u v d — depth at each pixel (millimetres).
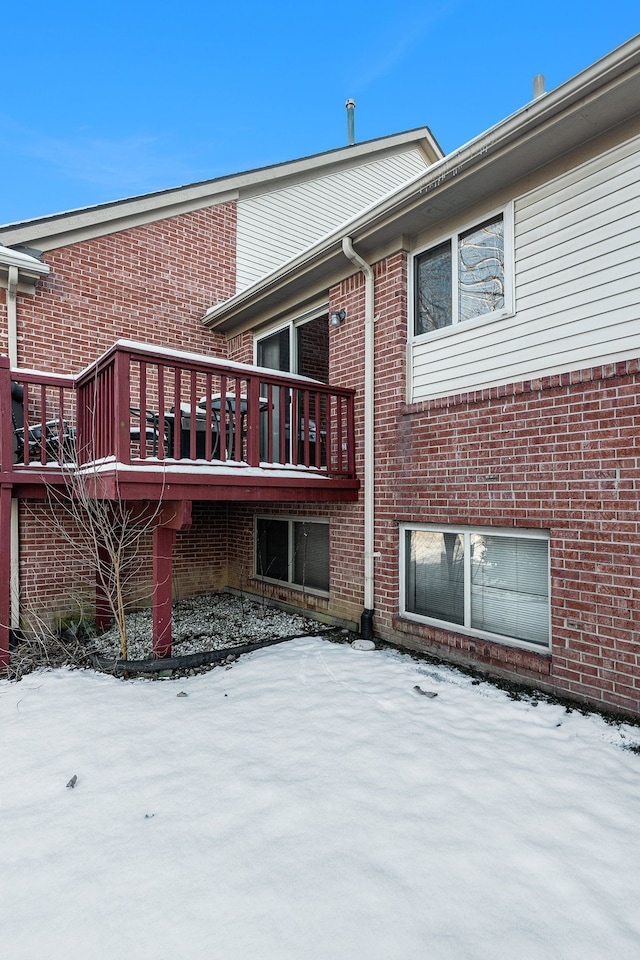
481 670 4551
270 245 9000
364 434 5781
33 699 4109
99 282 7184
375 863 2227
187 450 6047
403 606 5465
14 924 1962
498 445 4457
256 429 5090
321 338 7996
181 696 4137
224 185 8328
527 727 3482
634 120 3697
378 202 5008
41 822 2553
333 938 1868
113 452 4582
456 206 4844
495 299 4645
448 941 1860
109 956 1819
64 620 6602
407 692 4094
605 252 3861
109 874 2195
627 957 1810
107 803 2691
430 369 5230
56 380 5367
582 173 3994
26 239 6594
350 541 5992
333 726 3508
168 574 4949
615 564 3684
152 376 7582
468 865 2219
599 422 3783
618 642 3658
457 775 2895
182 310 7945
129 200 7367
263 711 3770
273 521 7621
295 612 6883
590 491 3832
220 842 2377
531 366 4324
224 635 5934
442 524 5051
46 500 6621
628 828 2451
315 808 2605
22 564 6465
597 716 3625
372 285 5711
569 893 2076
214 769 2988
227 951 1824
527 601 4379
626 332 3736
